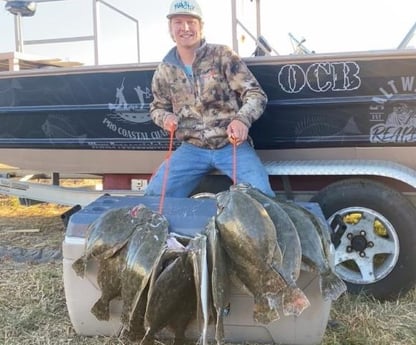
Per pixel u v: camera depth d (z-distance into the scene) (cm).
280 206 243
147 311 225
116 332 258
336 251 322
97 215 259
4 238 466
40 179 462
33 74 361
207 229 226
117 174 378
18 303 312
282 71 321
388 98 312
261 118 331
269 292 217
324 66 315
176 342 242
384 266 318
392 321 287
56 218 550
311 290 239
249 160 308
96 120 360
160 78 315
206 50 304
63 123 367
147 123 350
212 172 332
